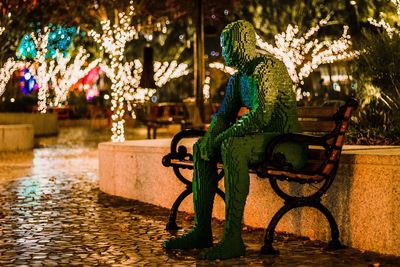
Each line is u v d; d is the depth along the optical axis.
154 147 10.09
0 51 27.02
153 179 10.17
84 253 6.93
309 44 25.19
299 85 25.89
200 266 6.30
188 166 7.88
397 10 16.41
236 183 6.61
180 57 43.28
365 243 6.79
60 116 48.06
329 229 7.18
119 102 21.31
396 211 6.47
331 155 6.61
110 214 9.38
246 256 6.66
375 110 12.10
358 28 27.27
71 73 31.45
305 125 7.77
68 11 23.33
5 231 8.20
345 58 21.94
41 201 10.77
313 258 6.54
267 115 6.74
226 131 6.79
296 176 6.62
